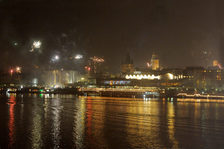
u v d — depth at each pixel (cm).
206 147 3522
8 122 5216
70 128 4634
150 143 3688
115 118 5875
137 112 7062
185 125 5097
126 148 3444
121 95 16362
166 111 7431
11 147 3459
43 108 7831
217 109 8169
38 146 3509
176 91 16462
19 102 10062
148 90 16725
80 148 3431
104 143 3662
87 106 8625
